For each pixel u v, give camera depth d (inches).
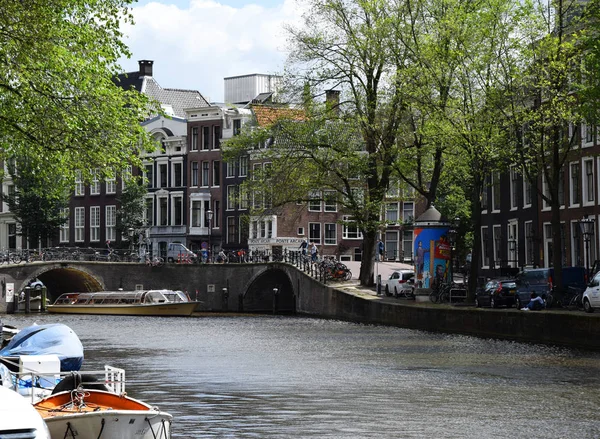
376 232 2472.9
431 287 2119.8
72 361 935.7
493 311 1637.6
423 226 2122.3
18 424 515.5
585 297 1565.0
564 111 1582.2
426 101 1841.8
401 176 2151.8
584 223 1798.7
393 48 2098.9
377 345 1557.6
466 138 1756.9
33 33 1089.4
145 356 1444.4
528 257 2388.0
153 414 655.8
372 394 995.3
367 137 2251.5
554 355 1320.1
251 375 1172.5
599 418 837.8
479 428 797.9
